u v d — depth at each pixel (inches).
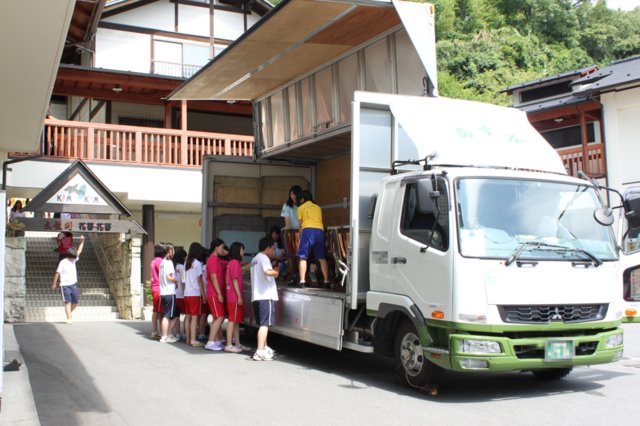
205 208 461.1
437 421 224.1
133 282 596.7
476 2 2041.1
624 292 386.9
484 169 271.1
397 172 315.0
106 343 428.5
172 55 947.3
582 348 259.0
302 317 350.3
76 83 762.2
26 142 448.8
